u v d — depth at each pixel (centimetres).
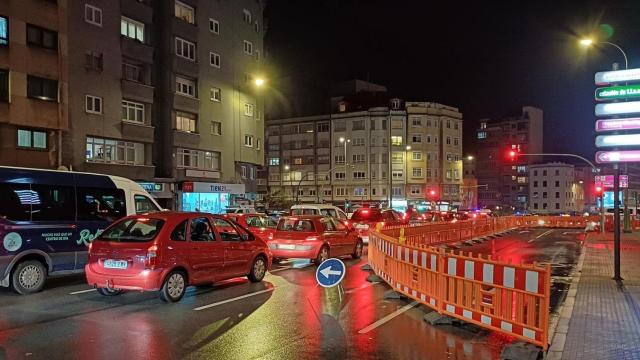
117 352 646
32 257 1094
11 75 2672
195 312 886
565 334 727
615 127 1176
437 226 2441
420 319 848
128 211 1323
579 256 2002
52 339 706
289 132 8694
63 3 2936
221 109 4350
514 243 2734
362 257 1845
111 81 3284
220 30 4362
